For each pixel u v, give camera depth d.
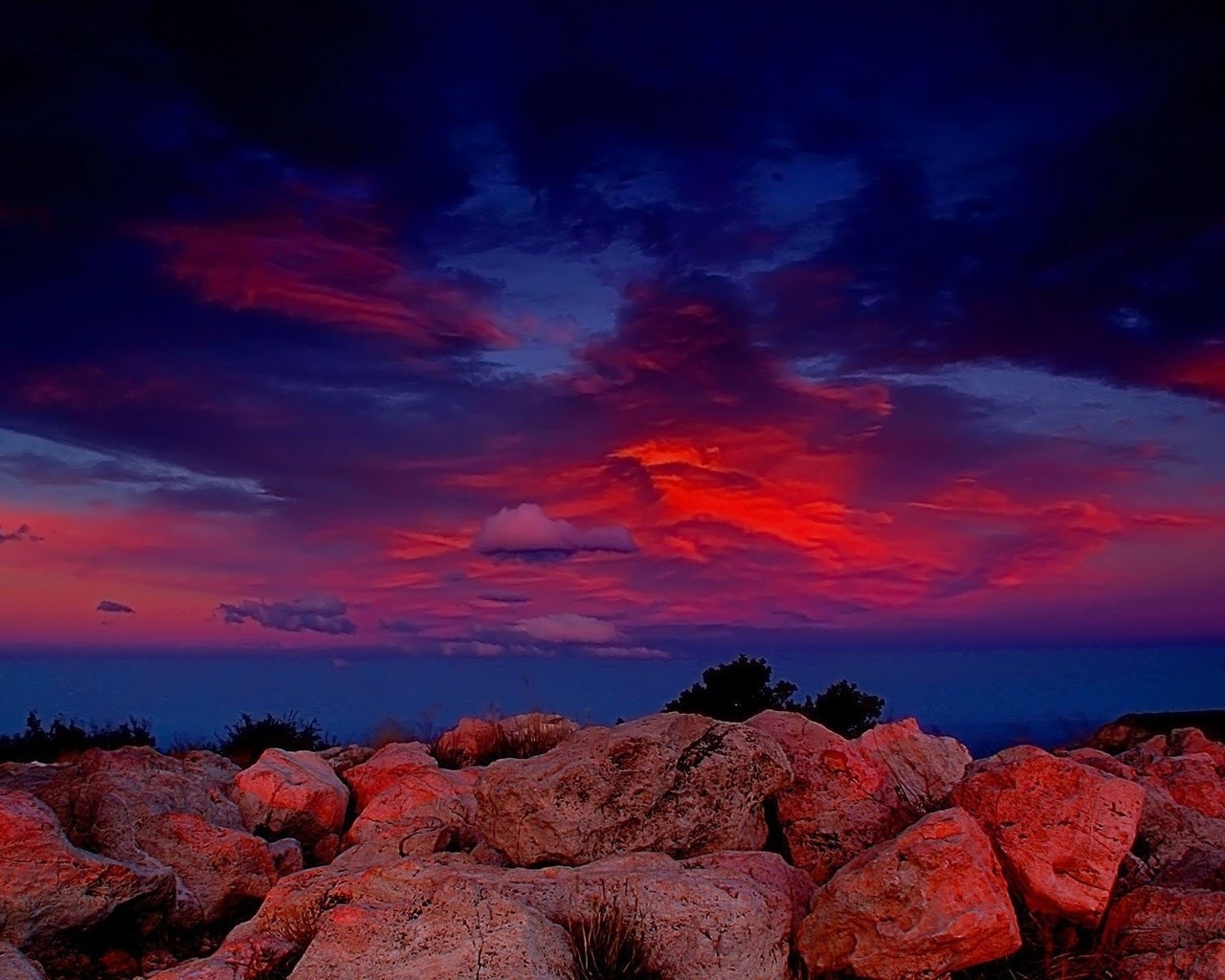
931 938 8.16
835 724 20.17
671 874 8.94
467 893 8.33
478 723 19.20
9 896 9.49
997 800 9.42
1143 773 12.60
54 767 14.22
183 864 11.33
